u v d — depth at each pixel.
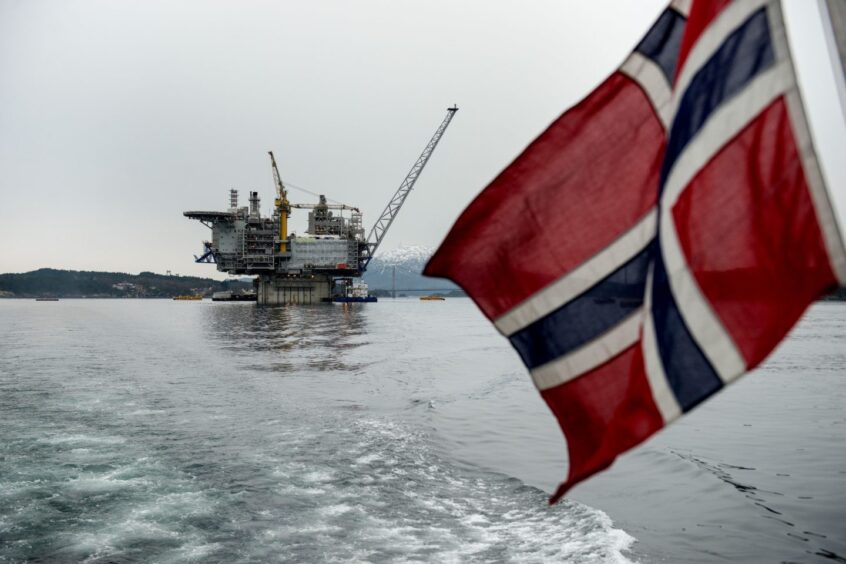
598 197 5.14
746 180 4.02
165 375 31.47
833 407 21.73
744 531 9.95
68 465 14.21
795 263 3.79
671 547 9.32
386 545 9.45
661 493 11.91
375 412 21.11
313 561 8.89
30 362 38.06
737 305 4.00
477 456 15.12
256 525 10.35
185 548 9.40
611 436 4.55
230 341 58.31
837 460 14.32
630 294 4.98
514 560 8.87
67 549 9.39
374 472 13.66
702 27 4.35
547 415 20.41
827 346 48.81
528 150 5.26
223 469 13.87
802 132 3.84
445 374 32.28
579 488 12.33
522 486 12.55
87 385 27.66
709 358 4.08
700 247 4.16
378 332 75.31
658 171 4.92
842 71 3.77
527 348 5.30
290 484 12.75
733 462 14.17
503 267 5.37
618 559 8.88
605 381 4.95
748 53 4.11
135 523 10.48
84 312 166.62
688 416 20.02
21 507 11.31
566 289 5.16
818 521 10.31
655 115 4.95
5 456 14.99
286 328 83.50
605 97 5.10
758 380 28.91
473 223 5.41
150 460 14.63
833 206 3.72
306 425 18.91
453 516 10.78
